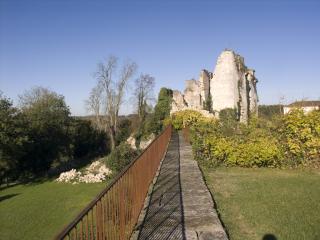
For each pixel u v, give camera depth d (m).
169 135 25.11
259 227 6.76
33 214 22.14
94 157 56.84
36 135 42.25
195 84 52.62
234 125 20.61
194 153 15.05
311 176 11.72
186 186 9.86
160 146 14.44
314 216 7.33
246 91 51.34
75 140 52.88
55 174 41.53
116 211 5.11
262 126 18.73
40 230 18.69
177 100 51.62
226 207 8.13
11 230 19.00
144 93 70.25
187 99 52.50
